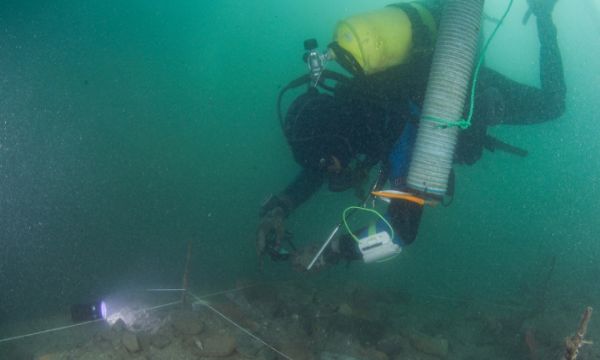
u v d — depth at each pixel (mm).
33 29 9781
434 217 8031
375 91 2689
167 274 4234
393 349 2863
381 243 2336
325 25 10719
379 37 2580
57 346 2510
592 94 8555
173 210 6562
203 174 8578
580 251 6105
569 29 8172
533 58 8164
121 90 10492
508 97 3822
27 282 3729
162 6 11258
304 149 2707
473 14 2238
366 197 2686
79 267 4141
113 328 2371
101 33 10711
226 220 6551
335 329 3041
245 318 2914
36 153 7266
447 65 2178
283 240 3096
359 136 2676
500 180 9344
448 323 3646
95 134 8758
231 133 10742
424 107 2227
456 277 5617
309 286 3982
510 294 4773
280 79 11484
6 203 5453
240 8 11328
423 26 2691
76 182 6633
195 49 11578
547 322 3395
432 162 2137
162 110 10625
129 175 7621
